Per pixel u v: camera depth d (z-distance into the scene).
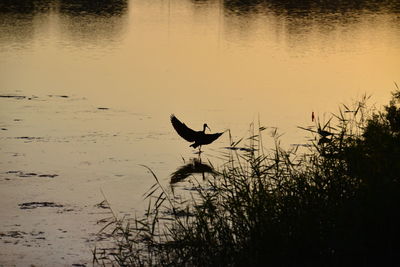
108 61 38.97
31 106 27.81
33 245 15.24
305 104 28.92
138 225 16.09
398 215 12.49
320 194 13.51
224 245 12.93
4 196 18.17
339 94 31.02
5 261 14.42
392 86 32.81
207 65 38.19
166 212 16.30
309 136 23.53
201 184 18.91
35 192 18.53
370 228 12.55
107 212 17.12
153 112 27.36
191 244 13.05
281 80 34.28
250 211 13.21
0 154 21.64
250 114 27.16
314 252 12.62
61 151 22.11
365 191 12.97
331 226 12.74
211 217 13.42
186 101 29.33
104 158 21.55
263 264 12.56
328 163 14.23
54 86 31.88
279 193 13.70
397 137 14.93
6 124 25.05
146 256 13.85
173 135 24.28
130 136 23.97
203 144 21.34
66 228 16.11
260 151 21.75
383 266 12.16
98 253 14.70
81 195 18.38
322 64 39.12
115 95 30.27
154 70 36.47
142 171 20.38
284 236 12.73
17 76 34.09
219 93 31.08
